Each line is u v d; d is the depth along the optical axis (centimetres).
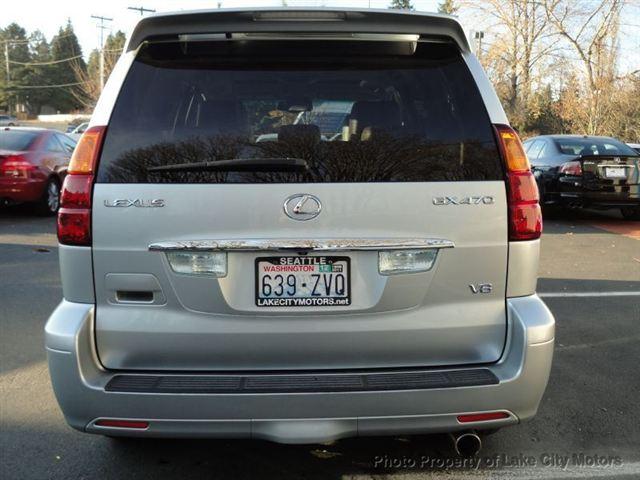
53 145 1139
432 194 258
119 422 249
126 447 331
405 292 259
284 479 302
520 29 3647
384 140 261
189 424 246
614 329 523
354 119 279
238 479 302
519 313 262
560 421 362
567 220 1181
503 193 263
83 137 260
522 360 257
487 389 252
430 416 251
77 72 7606
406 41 278
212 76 276
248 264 256
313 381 253
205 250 254
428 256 259
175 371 259
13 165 1025
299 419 246
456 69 279
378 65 281
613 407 380
